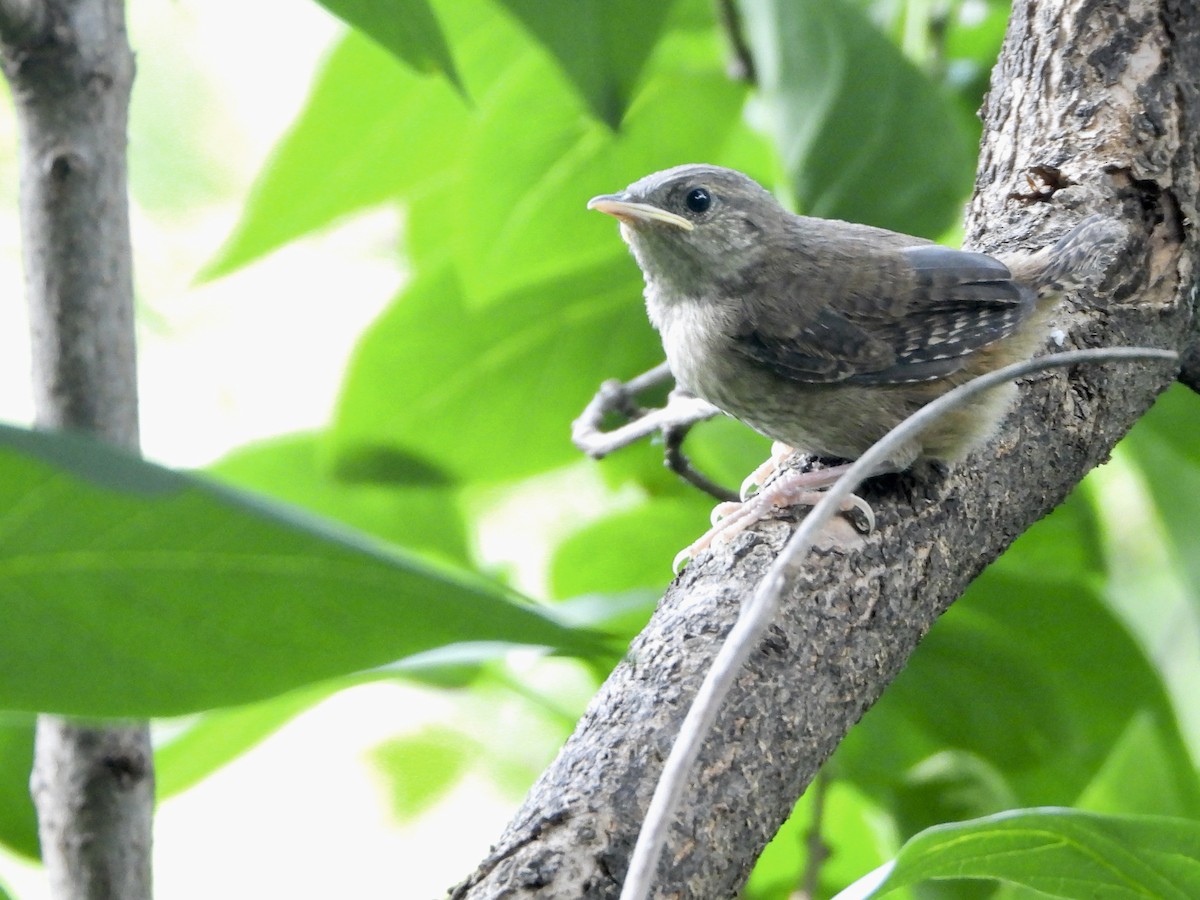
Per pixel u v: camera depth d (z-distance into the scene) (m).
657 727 3.33
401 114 3.45
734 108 3.46
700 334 3.42
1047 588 3.43
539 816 3.32
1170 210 3.40
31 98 3.35
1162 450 3.44
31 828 3.38
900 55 3.42
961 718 3.43
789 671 3.34
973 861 3.33
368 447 3.46
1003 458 3.38
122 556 2.06
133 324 3.36
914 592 3.36
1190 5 3.40
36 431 1.52
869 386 3.41
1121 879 3.33
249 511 1.75
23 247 3.35
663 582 3.46
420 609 2.07
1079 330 3.39
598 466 3.47
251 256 3.46
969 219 3.42
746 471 3.47
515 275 3.46
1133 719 3.43
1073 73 3.40
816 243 3.42
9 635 2.17
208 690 2.26
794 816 3.46
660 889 3.32
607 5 3.33
